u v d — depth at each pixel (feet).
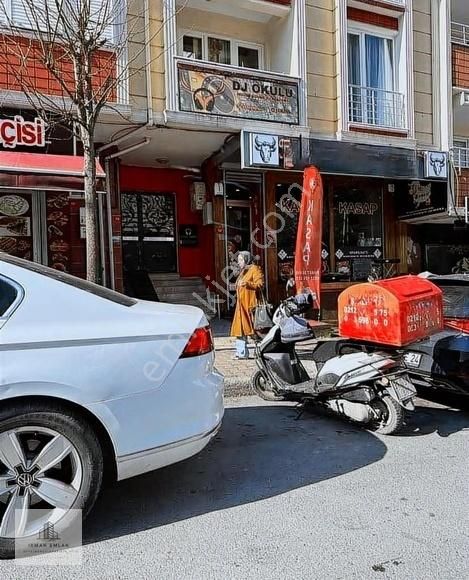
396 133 38.47
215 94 31.42
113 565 9.41
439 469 13.73
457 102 42.37
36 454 9.95
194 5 34.63
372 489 12.51
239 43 37.65
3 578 9.02
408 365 18.35
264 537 10.35
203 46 36.63
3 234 31.89
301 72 34.81
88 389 10.01
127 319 10.85
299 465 14.12
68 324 10.21
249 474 13.55
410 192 42.42
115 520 11.12
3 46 25.25
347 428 17.28
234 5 34.58
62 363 9.86
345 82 36.17
